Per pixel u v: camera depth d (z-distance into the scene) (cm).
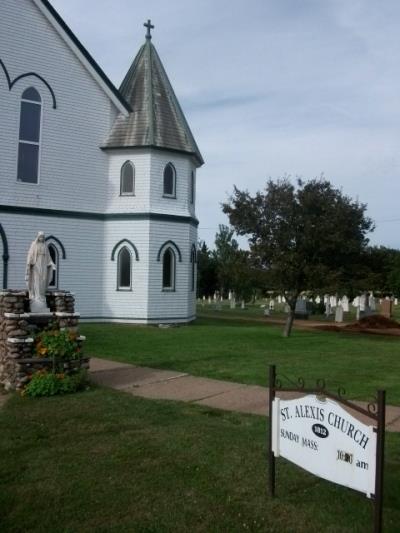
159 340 1898
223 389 1125
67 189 2533
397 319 3450
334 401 530
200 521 554
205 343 1833
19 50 2408
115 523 550
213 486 634
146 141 2594
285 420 586
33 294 1232
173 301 2645
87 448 754
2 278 2361
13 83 2394
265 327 2517
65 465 693
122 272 2619
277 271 2030
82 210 2567
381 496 487
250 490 624
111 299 2612
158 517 561
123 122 2667
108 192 2647
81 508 581
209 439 788
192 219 2741
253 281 2114
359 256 2092
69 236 2533
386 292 4759
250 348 1727
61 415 909
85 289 2572
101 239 2620
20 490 622
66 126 2534
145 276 2581
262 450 747
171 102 2781
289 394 688
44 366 1112
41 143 2469
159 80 2803
